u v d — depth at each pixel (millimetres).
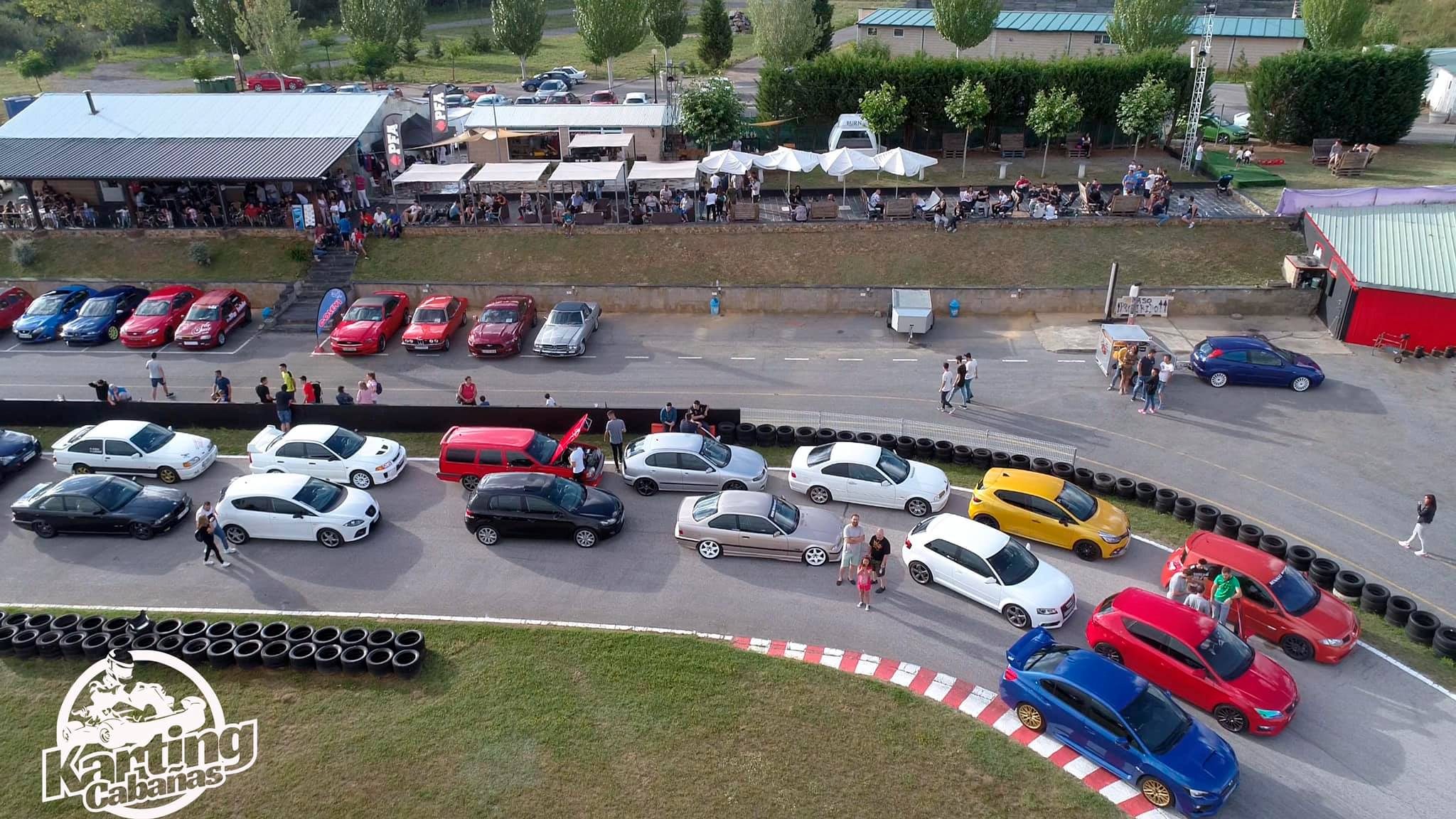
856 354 36094
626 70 83125
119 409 31281
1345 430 29062
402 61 86312
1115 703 16219
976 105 49625
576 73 76312
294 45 76312
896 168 43188
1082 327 37594
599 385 34125
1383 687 18531
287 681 18781
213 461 28438
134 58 90312
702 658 19281
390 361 36781
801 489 25734
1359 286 34062
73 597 21906
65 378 35719
